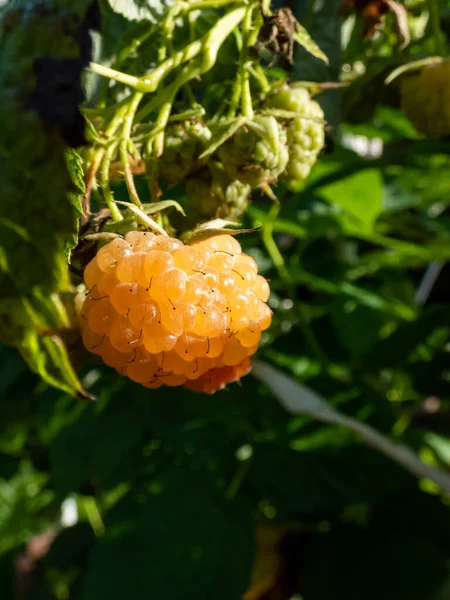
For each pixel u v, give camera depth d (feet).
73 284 0.25
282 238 0.55
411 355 0.50
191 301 0.21
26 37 0.19
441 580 0.41
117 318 0.21
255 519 0.47
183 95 0.32
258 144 0.26
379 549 0.43
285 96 0.28
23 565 0.77
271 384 0.44
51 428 0.51
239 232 0.23
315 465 0.43
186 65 0.29
